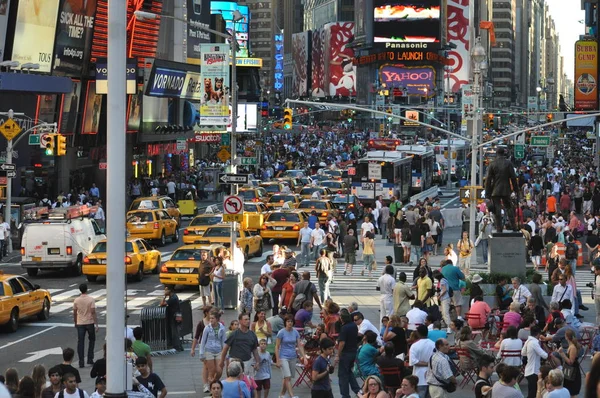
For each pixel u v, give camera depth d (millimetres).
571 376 28031
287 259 48469
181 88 132125
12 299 44844
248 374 28922
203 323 34188
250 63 185875
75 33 103000
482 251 71562
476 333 37500
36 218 64000
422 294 42094
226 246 67125
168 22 144125
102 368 27547
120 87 20594
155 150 135000
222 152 67125
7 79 86188
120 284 20828
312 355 32969
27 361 38719
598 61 176125
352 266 63688
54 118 101562
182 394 31766
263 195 103188
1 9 90312
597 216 79750
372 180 104125
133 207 85188
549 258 59562
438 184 145875
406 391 22828
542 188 103500
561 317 35438
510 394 23297
